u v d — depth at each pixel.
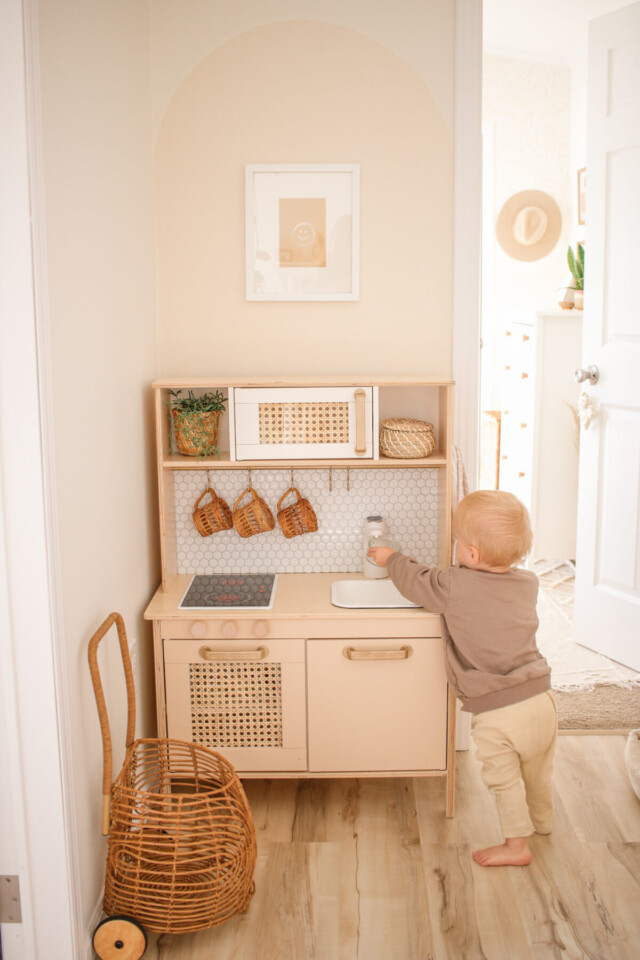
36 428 1.52
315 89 2.40
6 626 1.59
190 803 1.82
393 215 2.45
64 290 1.66
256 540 2.53
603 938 1.84
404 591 2.15
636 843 2.17
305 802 2.37
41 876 1.69
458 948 1.81
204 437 2.33
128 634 2.15
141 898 1.80
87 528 1.81
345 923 1.89
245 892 1.89
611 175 2.95
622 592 3.12
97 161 1.88
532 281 5.11
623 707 2.83
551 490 4.05
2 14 1.41
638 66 2.81
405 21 2.37
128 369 2.15
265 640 2.19
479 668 2.10
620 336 2.99
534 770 2.17
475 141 2.40
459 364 2.51
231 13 2.37
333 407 2.25
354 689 2.22
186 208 2.44
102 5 1.91
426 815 2.30
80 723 1.76
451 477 2.28
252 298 2.47
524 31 4.58
